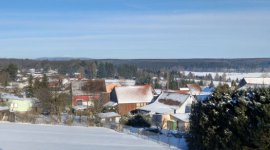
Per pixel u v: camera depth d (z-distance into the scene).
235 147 20.47
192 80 131.75
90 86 70.25
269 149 19.36
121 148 23.52
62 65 154.00
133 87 68.94
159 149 23.75
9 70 110.69
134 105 66.25
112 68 149.50
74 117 44.41
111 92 69.06
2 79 94.06
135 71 148.75
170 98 59.84
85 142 25.45
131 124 43.19
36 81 74.38
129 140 27.34
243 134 20.33
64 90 66.50
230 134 20.75
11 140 24.50
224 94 23.09
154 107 57.91
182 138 29.19
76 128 33.62
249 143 20.09
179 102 56.91
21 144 23.27
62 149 22.42
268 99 20.31
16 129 30.03
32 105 55.16
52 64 155.50
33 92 67.50
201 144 23.11
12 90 80.50
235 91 22.97
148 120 45.25
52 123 38.28
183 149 24.38
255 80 60.62
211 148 22.12
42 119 41.50
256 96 21.05
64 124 37.84
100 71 148.25
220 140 21.23
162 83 117.81
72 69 152.25
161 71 153.88
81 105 64.12
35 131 29.50
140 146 24.61
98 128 34.94
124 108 65.50
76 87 69.50
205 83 126.00
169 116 49.47
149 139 28.39
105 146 24.02
